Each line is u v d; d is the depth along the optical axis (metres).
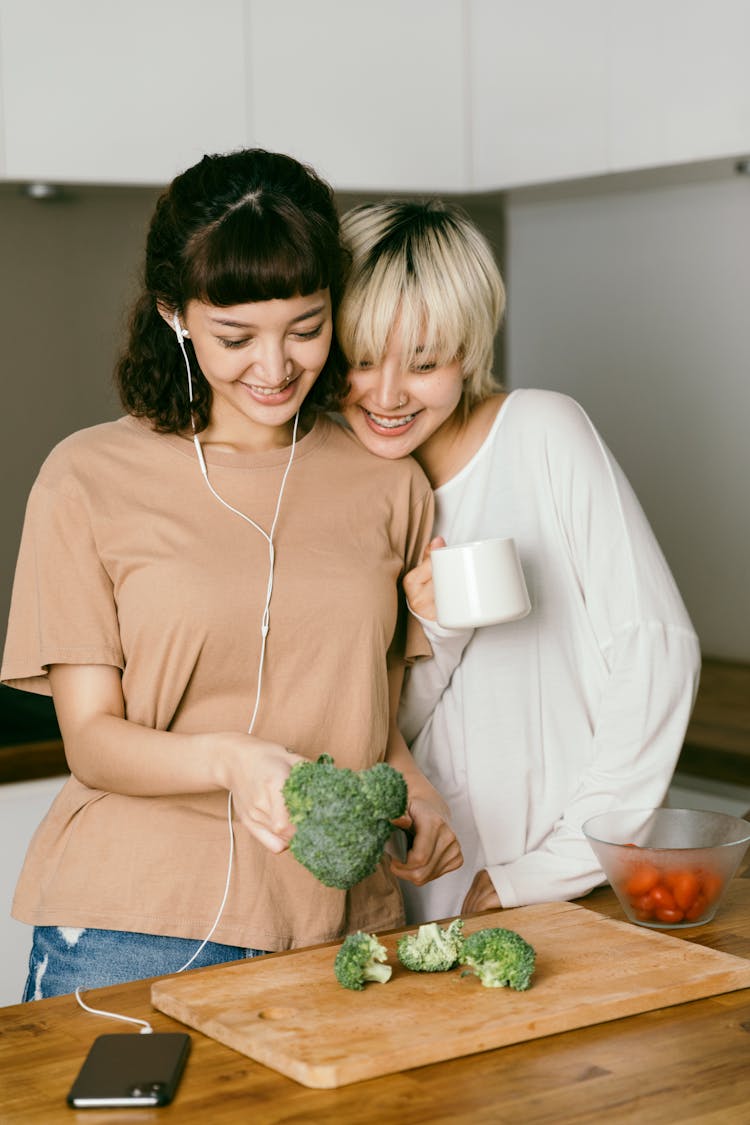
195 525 1.45
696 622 2.91
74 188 2.59
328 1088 1.05
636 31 2.55
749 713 2.57
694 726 2.54
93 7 2.45
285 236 1.31
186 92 2.56
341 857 1.16
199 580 1.42
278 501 1.49
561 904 1.45
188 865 1.42
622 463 3.01
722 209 2.71
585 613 1.66
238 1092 1.05
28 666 1.46
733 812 2.43
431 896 1.70
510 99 2.80
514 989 1.20
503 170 2.84
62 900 1.44
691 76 2.46
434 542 1.58
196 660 1.43
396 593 1.55
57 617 1.44
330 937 1.47
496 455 1.70
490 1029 1.12
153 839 1.43
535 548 1.67
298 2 2.66
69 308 2.71
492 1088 1.06
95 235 2.71
